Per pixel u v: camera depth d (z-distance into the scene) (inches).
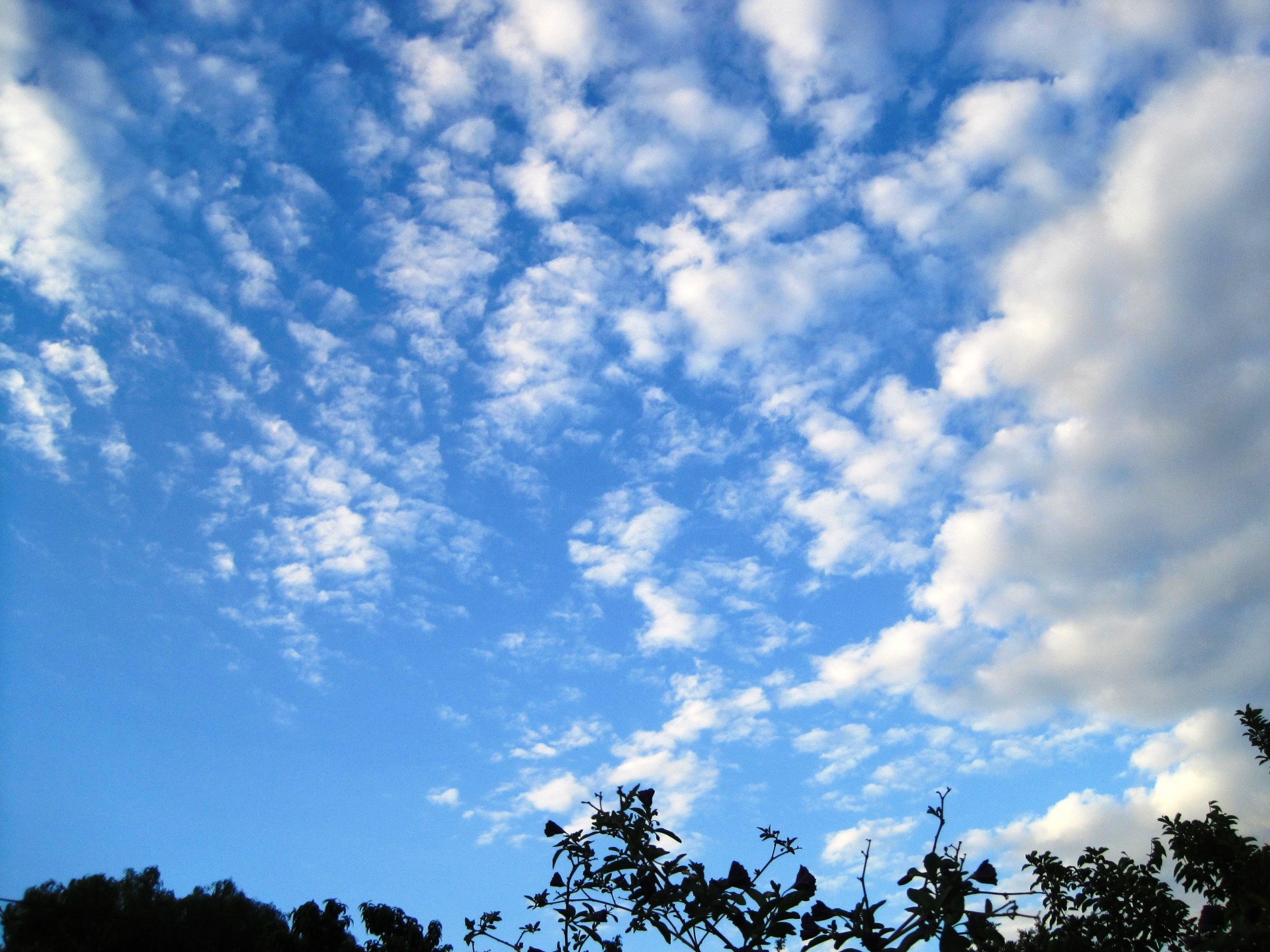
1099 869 395.2
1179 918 371.9
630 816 358.3
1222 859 366.6
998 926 284.2
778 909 315.6
